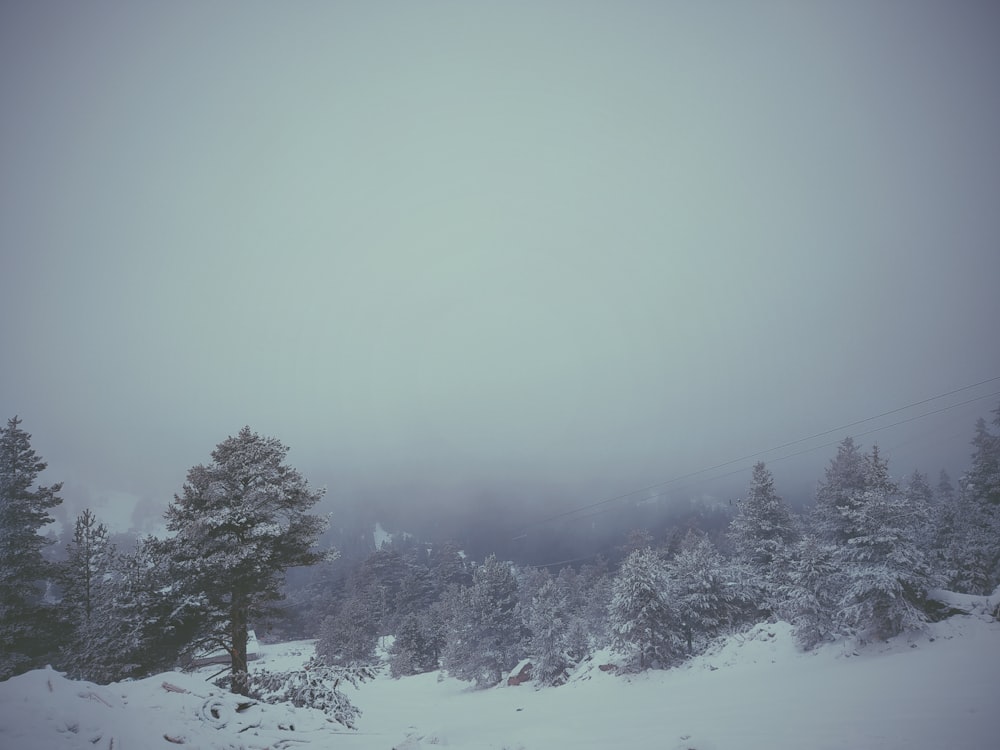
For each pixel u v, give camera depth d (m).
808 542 34.38
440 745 11.53
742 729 12.70
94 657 23.03
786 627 36.47
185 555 21.42
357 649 79.94
